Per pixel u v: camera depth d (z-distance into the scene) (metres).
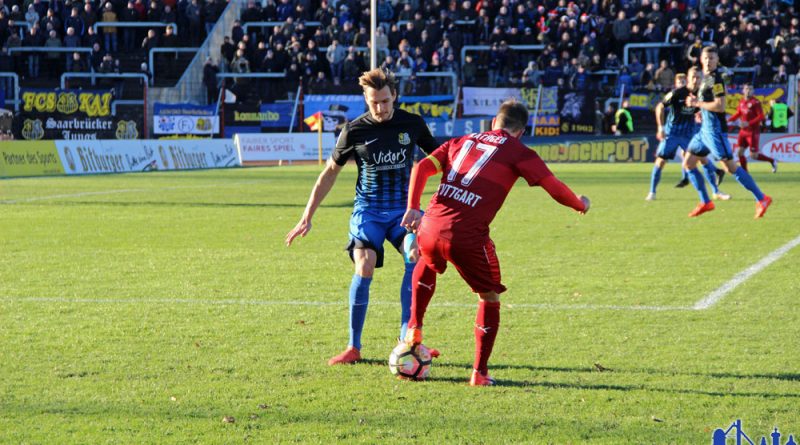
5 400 6.47
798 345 7.98
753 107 29.52
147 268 12.48
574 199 6.82
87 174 34.81
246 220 18.50
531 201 22.52
